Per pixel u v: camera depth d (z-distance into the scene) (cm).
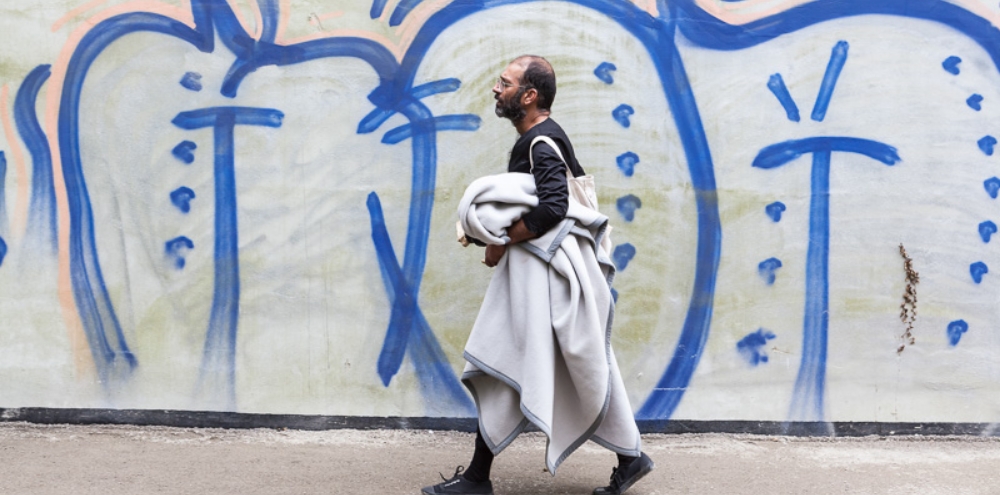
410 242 408
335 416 415
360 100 404
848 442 418
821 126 409
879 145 410
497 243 324
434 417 414
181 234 408
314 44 402
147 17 402
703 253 411
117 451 390
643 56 405
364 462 384
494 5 402
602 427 339
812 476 377
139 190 406
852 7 406
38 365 412
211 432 413
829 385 418
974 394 420
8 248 408
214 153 405
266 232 408
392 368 412
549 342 324
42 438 403
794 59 407
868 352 417
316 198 407
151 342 412
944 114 410
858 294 414
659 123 407
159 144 405
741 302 413
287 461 383
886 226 412
